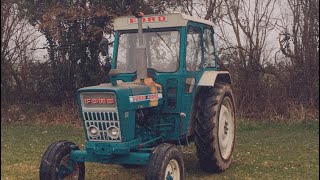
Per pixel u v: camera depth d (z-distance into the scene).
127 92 5.52
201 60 6.95
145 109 6.03
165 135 6.31
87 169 7.49
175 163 5.59
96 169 7.49
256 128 11.52
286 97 12.60
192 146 9.12
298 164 7.69
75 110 13.38
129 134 5.54
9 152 8.98
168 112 6.32
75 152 5.74
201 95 6.93
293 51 12.91
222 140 7.20
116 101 5.36
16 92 14.38
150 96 5.95
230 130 7.54
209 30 7.44
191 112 6.62
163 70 6.41
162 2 12.92
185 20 6.40
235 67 13.15
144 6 12.77
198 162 7.79
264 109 12.55
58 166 5.62
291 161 7.91
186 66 6.47
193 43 6.77
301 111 12.17
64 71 13.77
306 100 12.52
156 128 6.27
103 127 5.48
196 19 6.77
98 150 5.48
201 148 6.71
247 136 10.56
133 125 5.62
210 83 6.70
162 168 5.24
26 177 7.10
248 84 12.86
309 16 12.80
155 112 6.28
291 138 10.20
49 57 13.95
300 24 12.92
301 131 11.05
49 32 12.99
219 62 13.22
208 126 6.65
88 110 5.51
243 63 13.14
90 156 5.65
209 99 6.83
